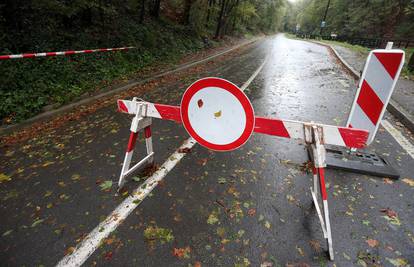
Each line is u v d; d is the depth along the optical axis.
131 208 2.53
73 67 6.81
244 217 2.43
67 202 2.62
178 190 2.81
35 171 3.19
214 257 2.01
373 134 3.03
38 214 2.46
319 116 5.15
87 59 7.54
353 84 8.09
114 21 10.39
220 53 15.80
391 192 2.81
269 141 4.00
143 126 2.85
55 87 5.81
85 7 7.74
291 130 2.22
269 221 2.38
